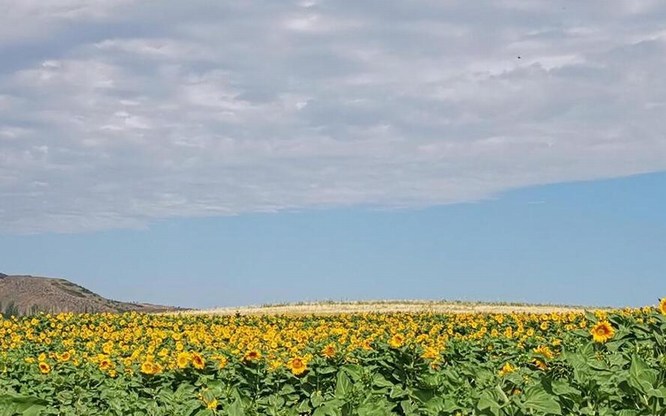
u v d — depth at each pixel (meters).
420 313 31.58
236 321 29.75
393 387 8.69
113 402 10.02
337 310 44.12
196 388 11.20
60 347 21.77
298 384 11.08
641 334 9.25
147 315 32.06
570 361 7.41
